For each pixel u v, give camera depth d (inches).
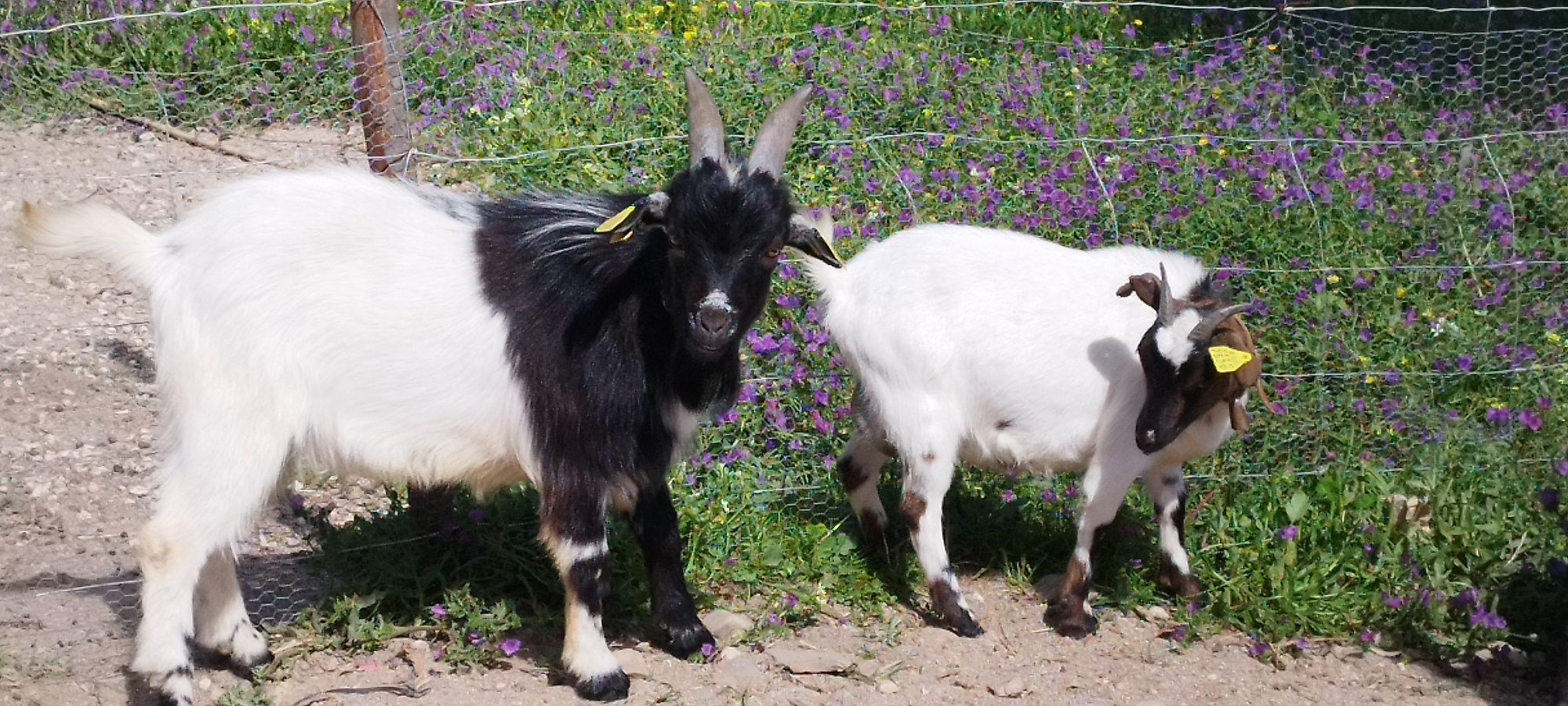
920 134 266.2
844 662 180.5
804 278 225.1
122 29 300.7
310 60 300.2
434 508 190.2
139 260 159.9
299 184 163.3
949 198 259.8
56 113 293.1
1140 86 319.9
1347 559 206.4
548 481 164.9
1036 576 209.5
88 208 159.3
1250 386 184.7
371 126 206.7
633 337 163.3
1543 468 225.0
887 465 223.0
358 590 183.8
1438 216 272.7
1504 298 253.1
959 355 187.5
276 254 157.3
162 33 304.5
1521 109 332.8
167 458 160.4
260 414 157.5
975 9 359.9
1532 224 282.8
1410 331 243.3
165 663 156.3
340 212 161.2
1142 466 187.9
